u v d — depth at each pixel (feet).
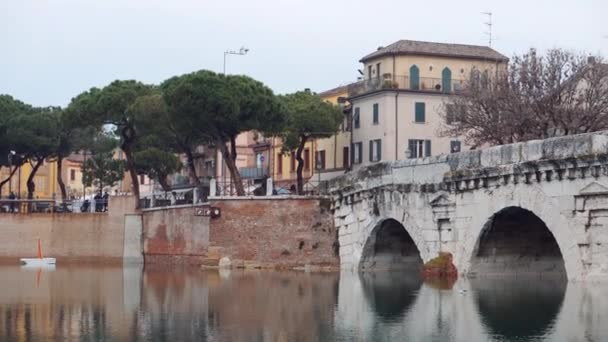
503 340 175.42
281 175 497.46
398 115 423.64
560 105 343.87
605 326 184.96
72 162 645.10
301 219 324.39
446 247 260.01
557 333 179.83
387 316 204.95
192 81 355.56
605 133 210.59
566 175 219.20
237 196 337.52
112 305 228.22
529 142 229.25
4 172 601.62
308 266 321.73
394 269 305.53
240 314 211.00
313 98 436.76
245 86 359.66
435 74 432.25
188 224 355.56
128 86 411.54
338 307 219.61
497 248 252.42
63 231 391.65
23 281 295.89
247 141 548.31
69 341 179.52
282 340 179.42
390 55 431.84
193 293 252.01
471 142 414.41
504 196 237.45
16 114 457.68
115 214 387.14
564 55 371.76
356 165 442.09
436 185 260.62
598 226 214.07
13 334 187.32
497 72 377.50
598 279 214.48
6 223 393.70
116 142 533.96
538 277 258.16
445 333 183.93
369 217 295.07
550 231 235.40
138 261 381.81
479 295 228.02
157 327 194.18
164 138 403.75
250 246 331.57
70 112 411.13
